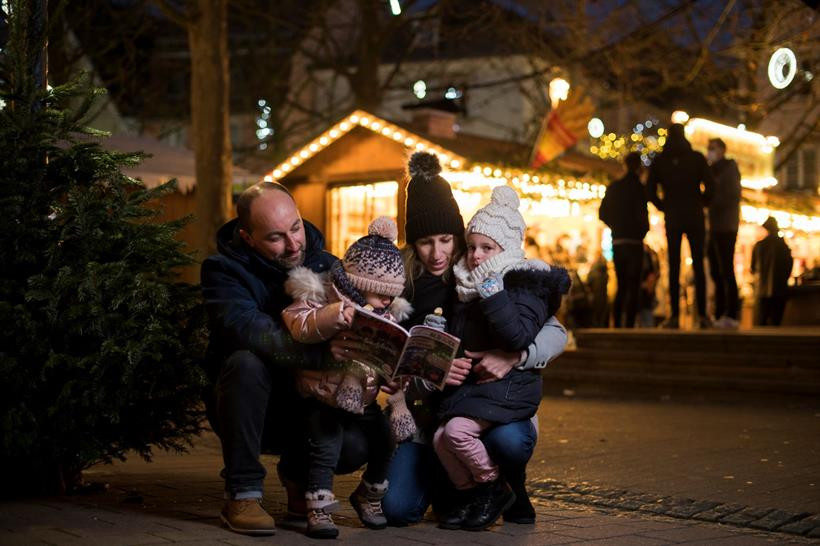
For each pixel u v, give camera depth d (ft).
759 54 83.25
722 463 23.73
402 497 16.65
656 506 18.79
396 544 15.28
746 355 40.04
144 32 94.48
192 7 52.75
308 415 15.69
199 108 53.06
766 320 59.67
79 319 16.69
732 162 47.37
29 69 18.54
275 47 109.60
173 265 18.07
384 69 145.69
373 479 16.43
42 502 17.84
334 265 15.79
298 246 16.02
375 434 16.31
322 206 65.31
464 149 60.18
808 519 17.65
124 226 17.62
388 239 15.65
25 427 16.94
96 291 16.67
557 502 19.52
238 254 16.14
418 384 16.56
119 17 88.69
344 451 16.08
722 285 48.24
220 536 15.17
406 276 16.81
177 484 20.26
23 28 18.34
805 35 80.38
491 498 16.55
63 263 17.19
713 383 39.75
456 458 16.34
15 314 16.52
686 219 44.04
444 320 16.25
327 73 144.87
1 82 18.22
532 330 16.10
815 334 39.55
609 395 41.83
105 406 16.88
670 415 33.94
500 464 16.39
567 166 63.93
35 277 16.71
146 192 18.25
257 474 15.55
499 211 16.33
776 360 39.24
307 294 15.34
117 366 16.81
